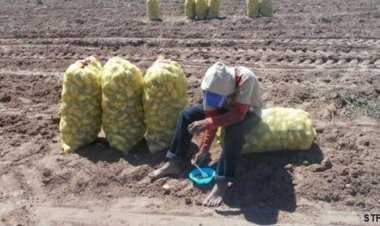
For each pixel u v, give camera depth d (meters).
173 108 6.07
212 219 5.19
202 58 10.34
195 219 5.20
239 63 9.98
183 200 5.52
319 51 10.57
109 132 6.29
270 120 6.08
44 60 10.46
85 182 5.79
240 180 5.72
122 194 5.63
